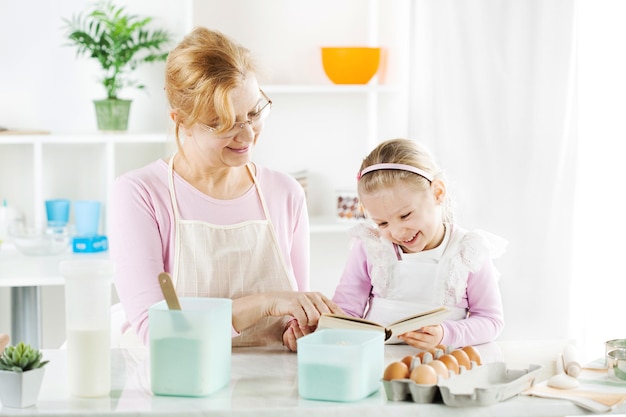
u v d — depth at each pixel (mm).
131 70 3588
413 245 2176
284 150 3764
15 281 2953
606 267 2928
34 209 3662
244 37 3688
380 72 3693
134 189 2043
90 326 1492
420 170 2133
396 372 1478
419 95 3277
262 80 2008
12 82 3604
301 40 3717
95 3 3617
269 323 2041
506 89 3150
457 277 2180
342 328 1715
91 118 3656
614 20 2912
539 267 3117
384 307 2238
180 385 1498
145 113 3682
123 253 2000
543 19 3086
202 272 2057
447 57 3219
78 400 1476
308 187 3771
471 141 3195
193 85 1868
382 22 3650
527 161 3129
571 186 3074
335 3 3725
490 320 2117
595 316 2979
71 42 3621
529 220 3131
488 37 3164
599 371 1654
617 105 2900
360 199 2191
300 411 1426
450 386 1470
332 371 1466
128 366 1710
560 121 3078
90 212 3488
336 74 3545
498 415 1436
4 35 3588
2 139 3359
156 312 1505
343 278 2371
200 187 2104
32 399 1442
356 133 3793
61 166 3676
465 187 3203
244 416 1421
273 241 2129
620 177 2879
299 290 2205
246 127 1918
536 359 1779
